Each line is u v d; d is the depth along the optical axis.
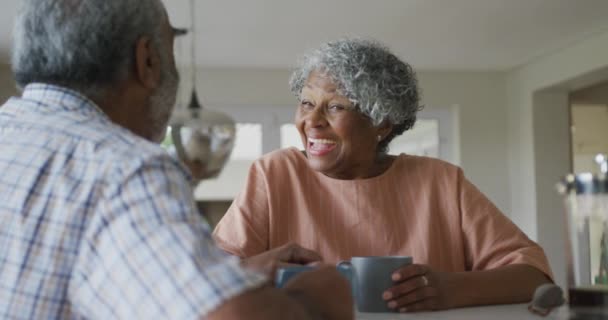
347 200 1.54
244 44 5.24
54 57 0.83
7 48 5.25
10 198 0.74
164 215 0.70
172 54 0.95
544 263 1.41
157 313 0.66
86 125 0.79
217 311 0.65
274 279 0.99
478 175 6.37
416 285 1.19
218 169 1.61
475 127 6.39
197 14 4.38
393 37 5.05
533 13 4.46
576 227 0.98
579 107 7.61
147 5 0.89
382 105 1.47
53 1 0.84
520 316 1.13
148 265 0.67
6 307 0.71
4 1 4.09
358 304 1.20
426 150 6.37
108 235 0.70
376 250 1.51
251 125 6.18
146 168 0.73
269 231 1.54
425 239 1.51
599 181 0.97
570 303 0.98
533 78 6.00
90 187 0.72
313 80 1.49
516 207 6.34
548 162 6.05
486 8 4.33
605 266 0.97
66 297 0.71
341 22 4.63
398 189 1.56
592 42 5.12
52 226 0.72
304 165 1.59
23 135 0.79
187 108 1.62
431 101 6.36
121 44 0.85
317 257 1.32
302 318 0.71
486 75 6.44
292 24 4.67
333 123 1.48
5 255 0.73
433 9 4.34
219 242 1.51
